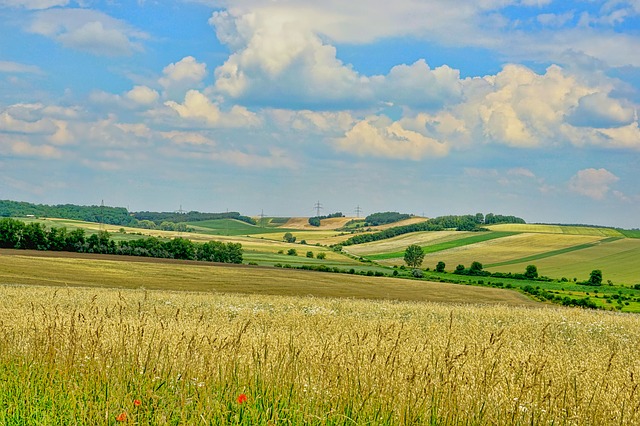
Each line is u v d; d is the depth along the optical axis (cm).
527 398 858
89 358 941
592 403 873
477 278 11944
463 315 3134
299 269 10619
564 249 16162
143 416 758
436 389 872
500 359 1100
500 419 802
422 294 7875
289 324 2005
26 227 10025
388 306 3647
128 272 7781
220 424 750
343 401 823
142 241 11062
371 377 907
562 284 11156
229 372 902
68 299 2966
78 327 1217
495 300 7831
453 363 1003
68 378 899
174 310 2447
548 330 2261
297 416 784
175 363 951
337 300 4166
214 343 1009
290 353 987
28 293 3425
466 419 800
